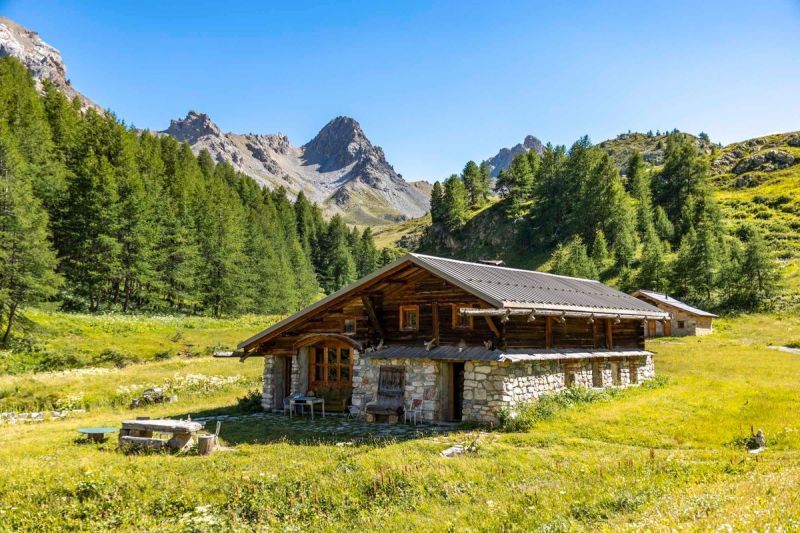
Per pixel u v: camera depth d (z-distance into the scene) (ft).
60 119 329.11
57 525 35.53
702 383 95.25
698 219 361.71
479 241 523.29
